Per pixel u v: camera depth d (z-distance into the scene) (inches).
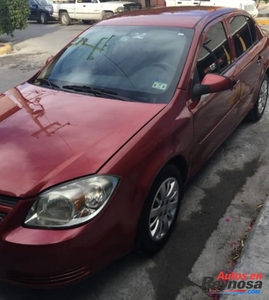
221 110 156.1
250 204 149.7
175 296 109.6
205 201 151.9
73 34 591.2
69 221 94.0
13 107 129.4
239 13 191.3
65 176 96.3
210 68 149.5
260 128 214.4
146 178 108.8
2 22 494.9
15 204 93.4
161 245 125.1
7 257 93.8
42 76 153.4
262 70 204.1
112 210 99.3
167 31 149.6
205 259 122.3
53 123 116.5
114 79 138.3
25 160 101.1
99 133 111.0
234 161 180.9
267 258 116.0
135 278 115.8
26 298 110.3
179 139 123.6
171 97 128.3
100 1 665.0
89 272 99.2
